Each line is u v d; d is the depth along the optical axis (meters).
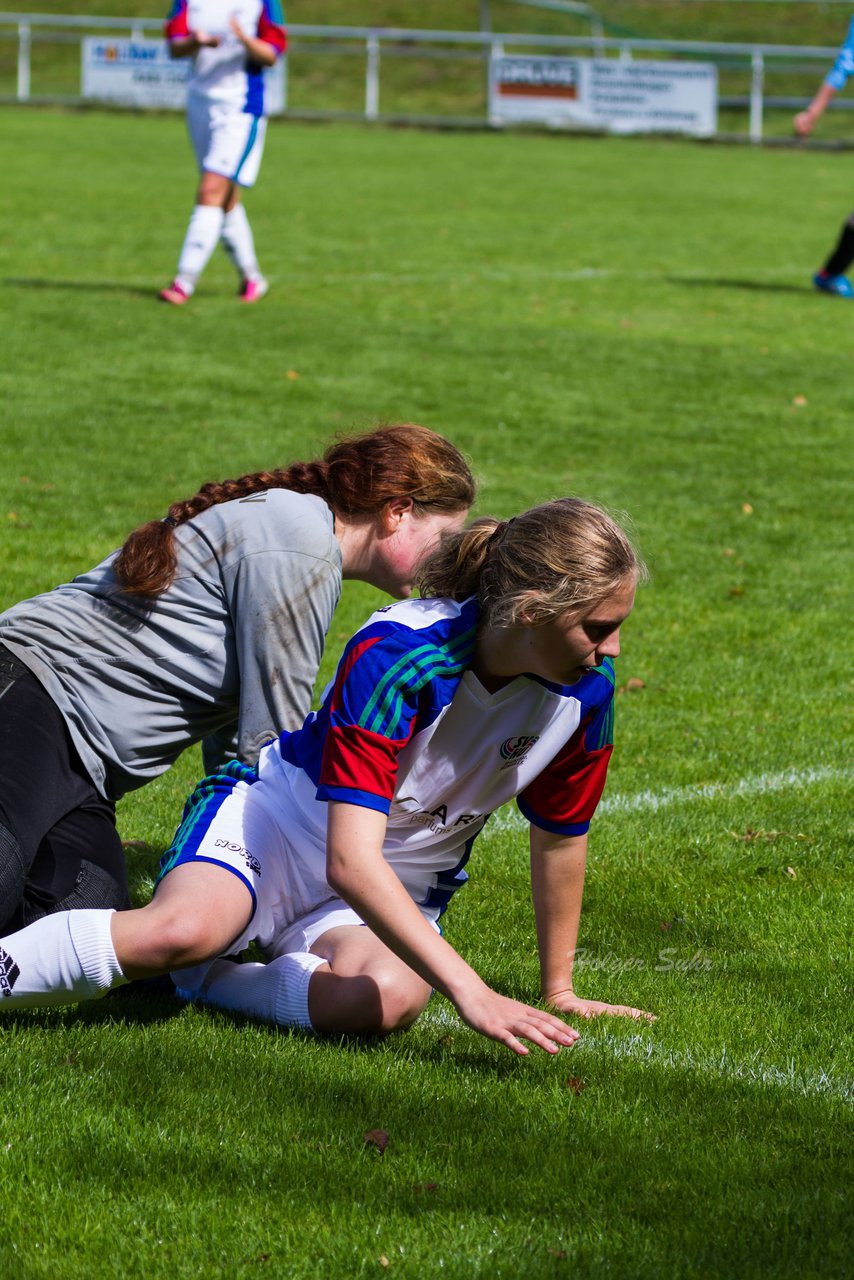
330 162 46.28
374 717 5.24
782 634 11.96
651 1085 5.44
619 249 32.78
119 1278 4.17
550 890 6.05
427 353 21.81
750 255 33.09
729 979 6.54
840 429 19.17
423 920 5.24
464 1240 4.35
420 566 5.56
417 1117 5.07
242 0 22.77
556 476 16.25
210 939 5.50
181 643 5.98
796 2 79.56
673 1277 4.21
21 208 33.28
